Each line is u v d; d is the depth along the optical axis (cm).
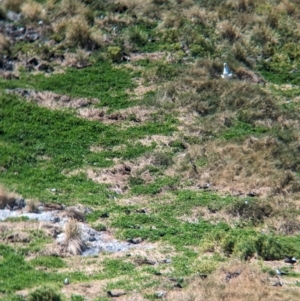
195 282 5406
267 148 7944
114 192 7044
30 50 8931
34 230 5981
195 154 7700
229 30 9794
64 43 9162
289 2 10638
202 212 6775
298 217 6938
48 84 8488
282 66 9612
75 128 7856
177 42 9500
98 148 7669
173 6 10175
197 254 6019
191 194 7100
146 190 7119
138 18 9812
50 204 6562
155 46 9400
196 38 9556
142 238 6247
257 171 7575
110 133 7881
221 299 5141
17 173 7081
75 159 7431
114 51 9069
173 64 9131
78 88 8512
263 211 6875
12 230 5928
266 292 5278
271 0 10688
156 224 6519
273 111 8675
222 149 7788
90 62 8956
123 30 9575
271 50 9756
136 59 9138
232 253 6044
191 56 9338
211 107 8506
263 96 8838
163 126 8100
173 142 7875
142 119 8175
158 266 5712
